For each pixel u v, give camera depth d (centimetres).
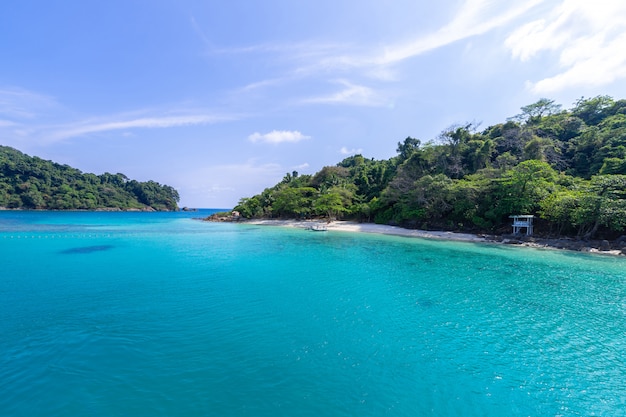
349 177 8188
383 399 741
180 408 683
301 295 1541
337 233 4634
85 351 923
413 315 1296
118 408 677
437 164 5353
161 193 19538
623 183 3036
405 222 5044
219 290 1608
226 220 8119
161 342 1002
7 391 720
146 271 2020
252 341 1024
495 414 701
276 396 737
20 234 3962
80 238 3684
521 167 3856
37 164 14050
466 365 909
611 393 790
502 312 1346
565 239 3325
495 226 4009
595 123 6091
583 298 1547
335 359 922
